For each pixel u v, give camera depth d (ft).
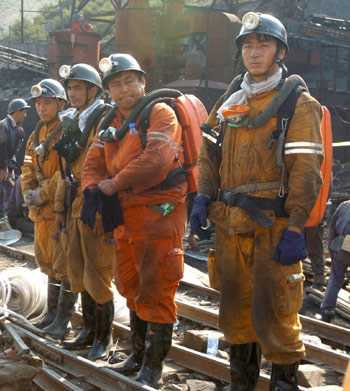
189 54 78.02
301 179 10.82
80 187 15.93
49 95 17.67
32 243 35.76
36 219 17.79
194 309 19.88
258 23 11.05
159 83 79.66
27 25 240.53
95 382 14.62
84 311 16.52
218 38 75.25
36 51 145.59
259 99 11.32
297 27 90.33
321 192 11.51
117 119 14.11
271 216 11.07
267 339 11.20
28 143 18.74
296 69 83.56
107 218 13.33
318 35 90.79
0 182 39.63
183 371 15.33
